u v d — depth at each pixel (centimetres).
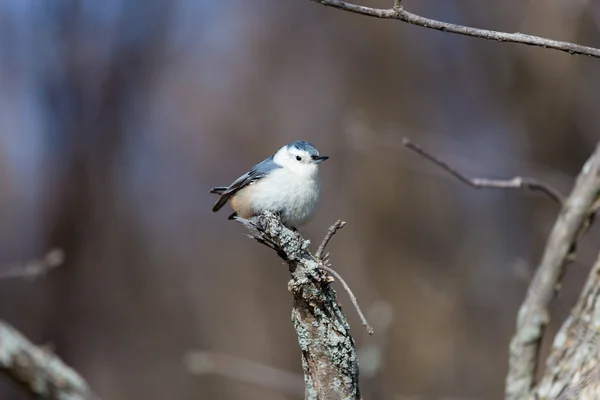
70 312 1423
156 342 1491
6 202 1459
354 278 1422
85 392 518
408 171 1466
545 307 555
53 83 1434
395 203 1461
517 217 1419
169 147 1608
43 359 505
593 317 483
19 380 490
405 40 1483
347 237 1455
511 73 1396
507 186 581
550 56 1324
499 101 1422
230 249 1616
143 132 1531
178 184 1627
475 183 584
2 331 490
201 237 1616
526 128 1377
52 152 1452
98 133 1477
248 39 1619
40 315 1395
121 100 1499
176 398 1464
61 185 1452
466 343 1359
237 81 1619
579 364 480
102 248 1475
